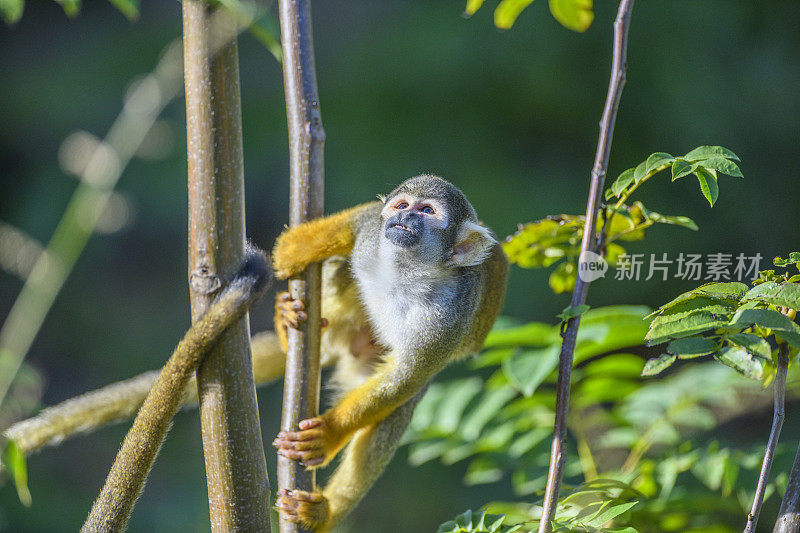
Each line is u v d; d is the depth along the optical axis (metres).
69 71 24.55
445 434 9.37
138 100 9.97
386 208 9.35
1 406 7.01
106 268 23.66
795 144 22.19
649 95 22.44
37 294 9.38
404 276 8.78
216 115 5.87
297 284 7.54
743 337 5.07
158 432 6.15
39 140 23.97
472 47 23.22
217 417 5.99
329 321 10.25
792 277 5.44
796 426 18.22
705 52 22.48
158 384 6.14
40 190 23.42
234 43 5.88
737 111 22.30
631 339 8.95
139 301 23.66
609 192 6.34
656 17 22.47
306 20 6.95
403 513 19.02
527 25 22.91
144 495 19.30
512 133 23.19
